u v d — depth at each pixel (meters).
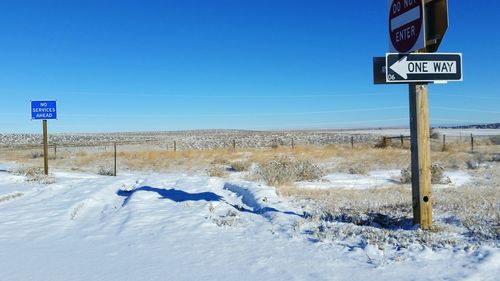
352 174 21.58
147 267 5.75
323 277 5.25
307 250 6.41
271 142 64.94
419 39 6.92
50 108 20.09
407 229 7.56
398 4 7.47
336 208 10.16
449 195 12.41
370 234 6.95
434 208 9.94
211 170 23.28
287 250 6.46
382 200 11.61
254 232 7.67
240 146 57.72
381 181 18.41
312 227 7.89
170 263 5.91
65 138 94.00
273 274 5.41
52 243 7.13
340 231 7.33
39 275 5.46
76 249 6.73
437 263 5.57
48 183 16.83
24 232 7.97
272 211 9.46
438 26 7.06
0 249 6.75
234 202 11.76
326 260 5.91
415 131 7.39
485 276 5.05
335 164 25.48
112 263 5.95
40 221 8.98
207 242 7.01
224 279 5.25
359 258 5.94
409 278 5.11
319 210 9.87
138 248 6.73
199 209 9.94
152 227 8.19
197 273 5.48
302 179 18.73
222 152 37.06
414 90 7.34
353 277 5.22
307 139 72.69
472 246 6.06
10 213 9.91
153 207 10.30
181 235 7.50
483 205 10.17
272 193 12.05
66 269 5.70
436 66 7.28
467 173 20.98
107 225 8.54
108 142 73.75
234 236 7.41
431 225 7.41
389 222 8.32
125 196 13.10
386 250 6.23
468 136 63.53
